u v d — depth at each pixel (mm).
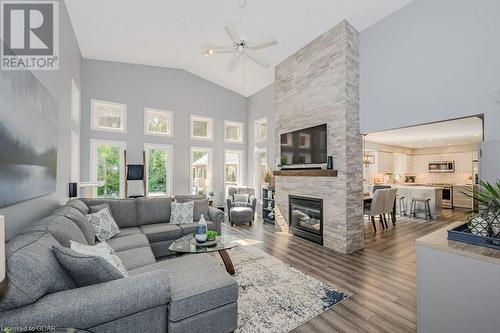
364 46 3900
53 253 1485
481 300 1326
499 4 2576
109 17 3980
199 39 4707
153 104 6078
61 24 3275
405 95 3371
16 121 1722
